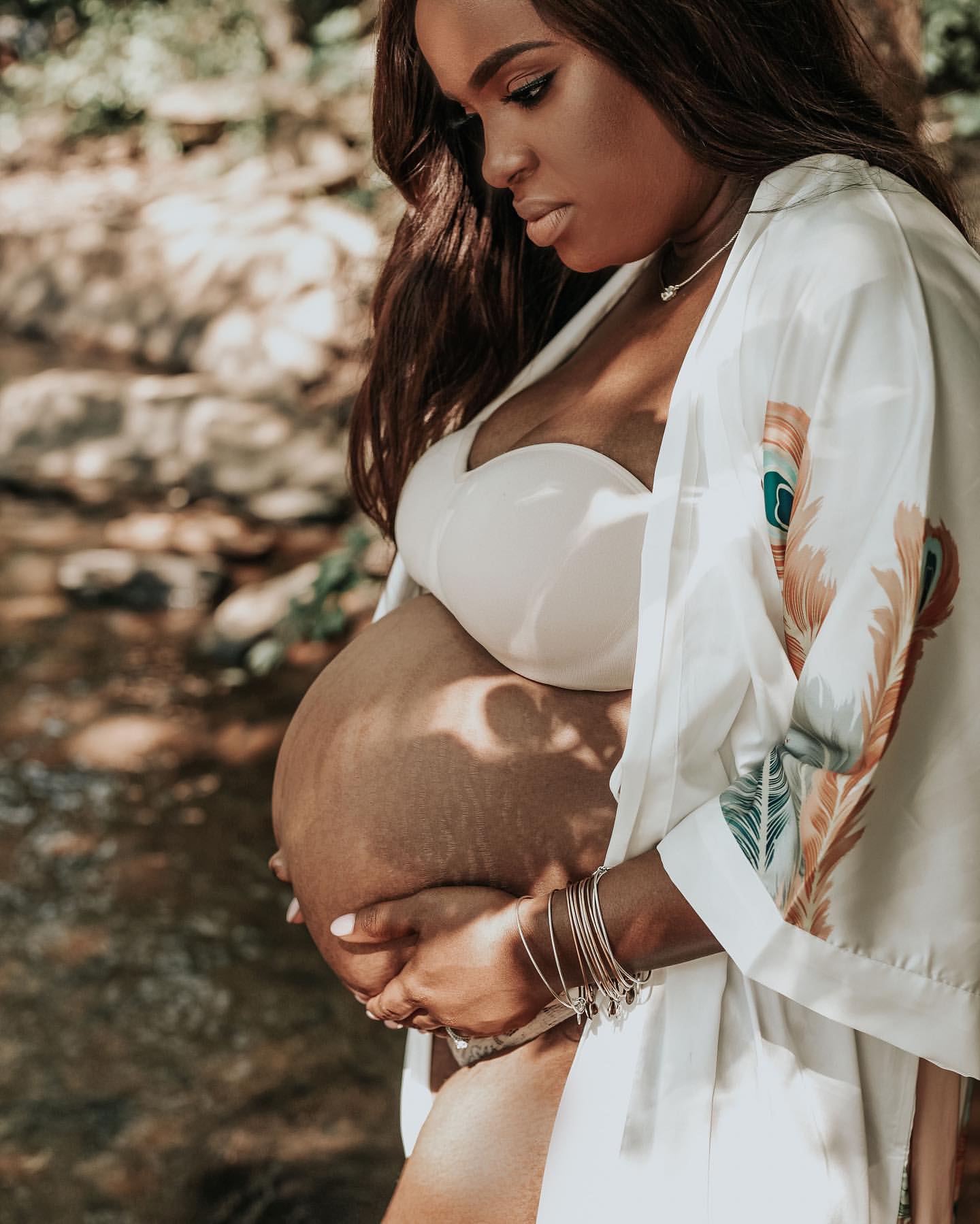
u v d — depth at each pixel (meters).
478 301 1.58
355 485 1.70
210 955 3.62
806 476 1.09
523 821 1.29
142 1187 2.88
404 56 1.41
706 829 1.13
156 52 11.40
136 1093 3.15
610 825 1.28
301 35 10.88
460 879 1.31
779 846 1.09
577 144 1.14
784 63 1.16
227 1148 2.97
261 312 8.01
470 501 1.33
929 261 1.10
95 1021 3.38
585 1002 1.23
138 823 4.21
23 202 10.36
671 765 1.19
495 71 1.13
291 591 5.40
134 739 4.67
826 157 1.16
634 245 1.23
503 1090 1.35
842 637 1.05
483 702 1.33
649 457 1.25
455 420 1.64
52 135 11.55
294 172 9.37
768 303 1.12
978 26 5.12
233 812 4.26
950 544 1.05
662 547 1.17
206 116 10.57
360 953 1.34
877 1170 1.23
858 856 1.07
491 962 1.22
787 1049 1.20
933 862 1.09
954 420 1.06
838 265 1.08
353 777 1.38
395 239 1.58
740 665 1.17
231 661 5.18
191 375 7.99
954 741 1.08
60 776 4.45
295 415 7.00
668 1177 1.20
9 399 7.23
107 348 8.60
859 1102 1.20
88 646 5.31
